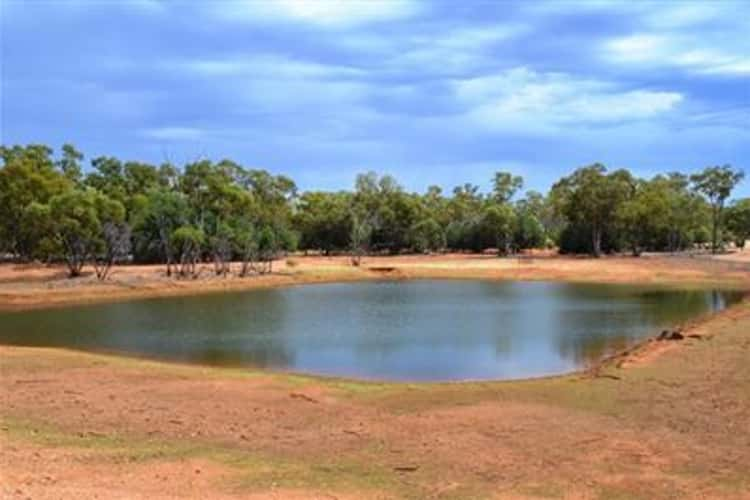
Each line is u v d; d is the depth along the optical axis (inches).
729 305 1617.9
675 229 3814.0
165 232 2581.2
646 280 2432.3
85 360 863.7
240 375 765.3
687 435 491.5
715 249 4028.1
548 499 373.4
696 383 652.7
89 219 2198.6
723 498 374.0
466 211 4611.2
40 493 355.6
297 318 1440.7
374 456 453.1
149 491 375.6
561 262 3078.2
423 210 4222.4
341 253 4109.3
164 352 1016.2
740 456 442.9
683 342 897.5
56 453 452.8
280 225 3348.9
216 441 493.0
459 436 500.4
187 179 2778.1
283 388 685.3
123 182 3262.8
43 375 753.0
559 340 1101.7
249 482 398.9
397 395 652.1
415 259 3535.9
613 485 394.9
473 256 3757.4
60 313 1583.4
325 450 469.1
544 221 4805.6
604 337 1129.4
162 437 503.5
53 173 2603.3
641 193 3708.2
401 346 1054.4
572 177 3722.9
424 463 436.8
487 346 1047.0
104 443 484.7
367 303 1763.0
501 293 2030.0
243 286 2310.5
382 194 4207.7
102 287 2053.4
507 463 435.8
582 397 621.6
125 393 659.4
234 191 2706.7
